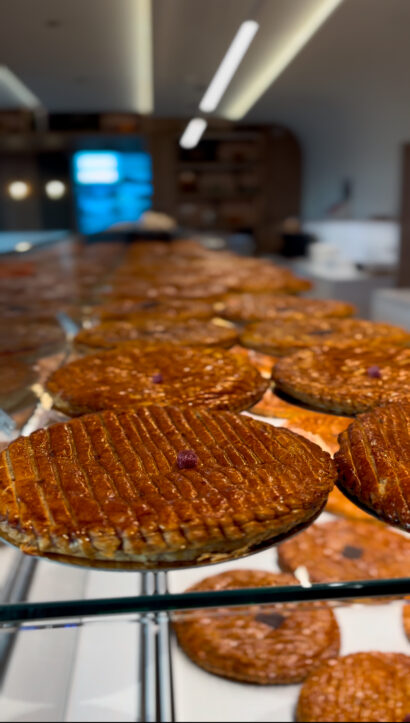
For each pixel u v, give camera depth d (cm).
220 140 634
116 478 46
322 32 316
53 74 436
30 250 246
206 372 73
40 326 110
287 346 89
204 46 350
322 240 586
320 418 62
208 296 136
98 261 211
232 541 41
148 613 40
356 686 64
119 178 638
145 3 293
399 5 269
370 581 42
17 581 40
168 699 66
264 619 73
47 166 630
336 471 48
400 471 47
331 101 482
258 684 67
